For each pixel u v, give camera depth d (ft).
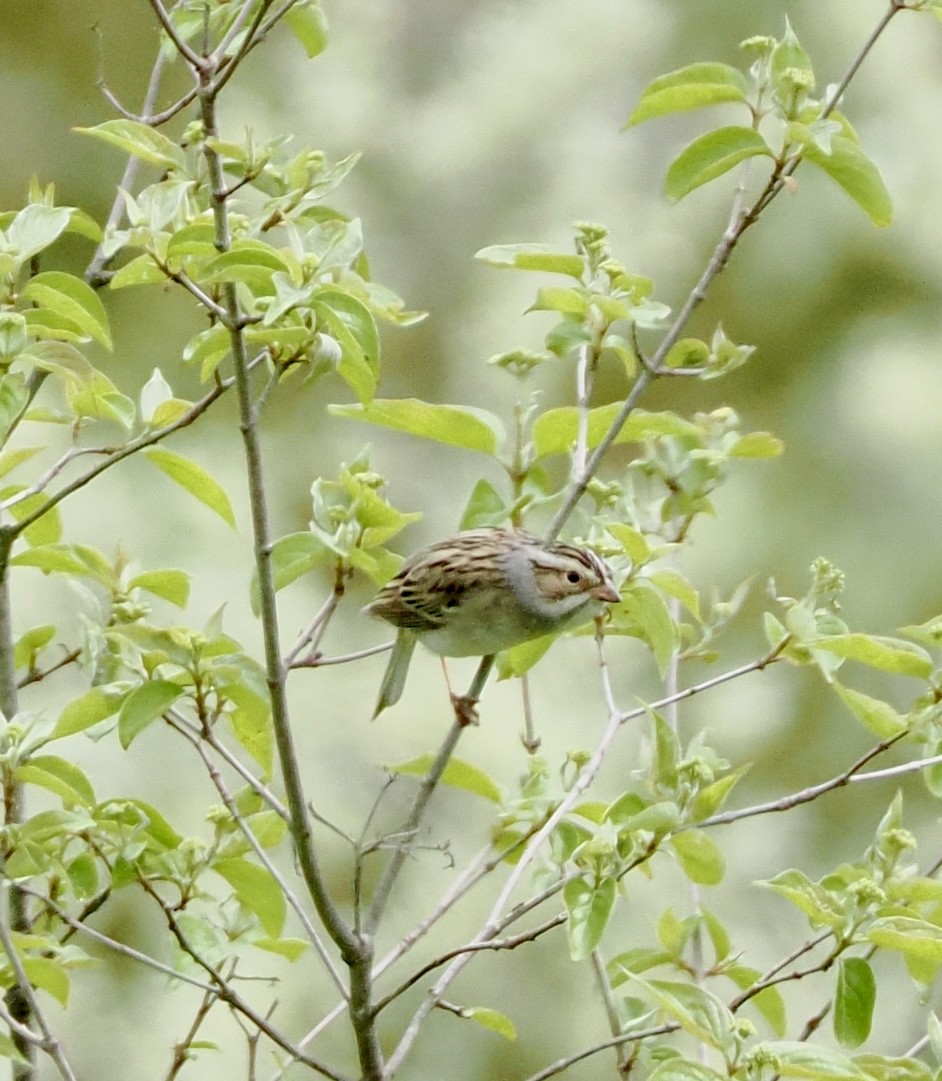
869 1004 21.07
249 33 20.77
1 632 24.89
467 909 46.73
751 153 22.93
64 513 47.65
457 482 55.16
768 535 53.47
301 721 47.88
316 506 24.20
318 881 21.01
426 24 60.39
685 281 55.11
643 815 21.08
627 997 24.76
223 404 53.47
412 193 57.52
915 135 55.47
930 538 53.47
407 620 26.35
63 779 22.71
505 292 55.93
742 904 47.50
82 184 54.44
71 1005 42.27
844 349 55.16
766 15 56.03
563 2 58.39
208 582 48.32
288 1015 43.42
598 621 25.31
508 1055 45.98
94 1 54.54
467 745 48.01
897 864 22.59
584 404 24.67
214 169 20.58
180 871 22.93
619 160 56.90
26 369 23.08
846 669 52.19
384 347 56.29
